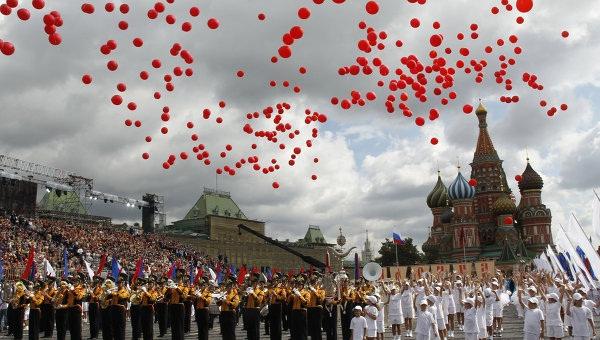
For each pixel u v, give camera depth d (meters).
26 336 27.70
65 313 24.20
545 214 123.25
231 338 22.45
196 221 137.12
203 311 23.42
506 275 91.69
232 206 147.50
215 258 106.81
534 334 18.34
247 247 129.12
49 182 72.69
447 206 143.00
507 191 138.38
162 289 26.72
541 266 40.62
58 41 16.70
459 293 29.69
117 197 86.38
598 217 21.25
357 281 26.39
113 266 39.31
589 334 18.22
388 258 131.12
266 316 28.30
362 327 19.41
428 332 18.95
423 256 139.75
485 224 129.62
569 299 19.14
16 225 58.28
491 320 24.77
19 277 33.31
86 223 86.19
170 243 86.88
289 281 23.86
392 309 25.20
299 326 21.48
